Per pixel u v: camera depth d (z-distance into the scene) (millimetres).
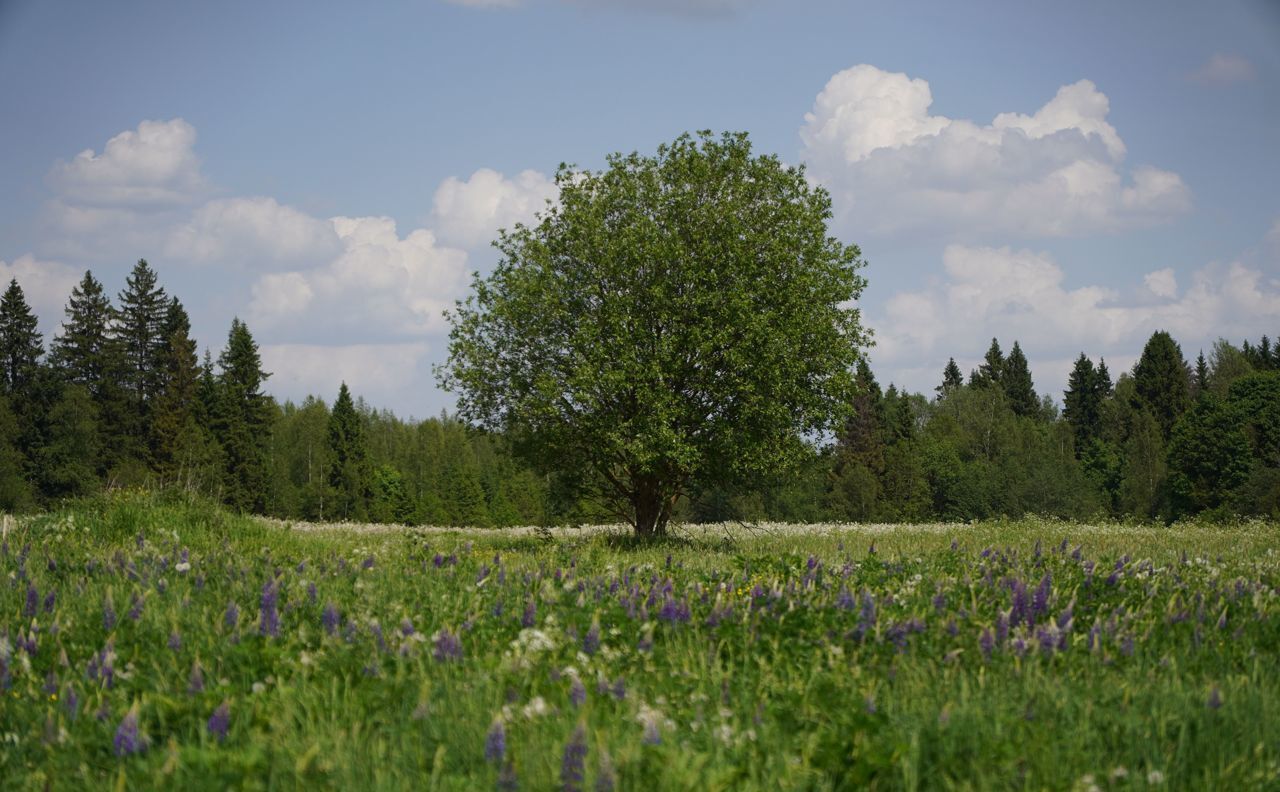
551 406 24766
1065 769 5391
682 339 24734
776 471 26125
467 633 8383
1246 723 6137
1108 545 20828
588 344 24391
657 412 24062
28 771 5785
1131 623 8836
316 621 9047
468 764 5562
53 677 7152
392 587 11102
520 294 25422
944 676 7145
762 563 13031
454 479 84875
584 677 7145
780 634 8078
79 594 10938
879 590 10453
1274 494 59594
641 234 24781
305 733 5957
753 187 25828
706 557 17172
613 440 24109
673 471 26531
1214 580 12141
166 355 77875
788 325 24750
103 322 76875
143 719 6348
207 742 5816
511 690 6508
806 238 25719
